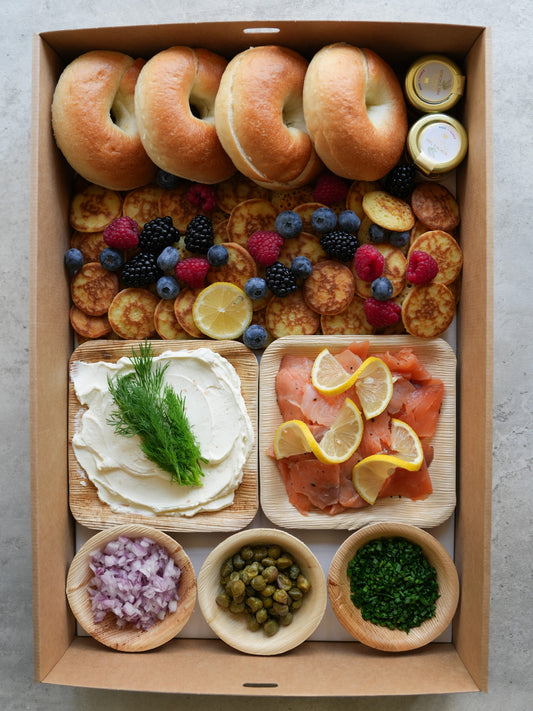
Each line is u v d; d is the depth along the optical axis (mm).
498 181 525
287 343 481
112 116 498
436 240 476
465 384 476
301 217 488
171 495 483
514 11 522
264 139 440
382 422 476
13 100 534
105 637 467
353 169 454
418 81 469
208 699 495
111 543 468
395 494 479
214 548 480
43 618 441
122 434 472
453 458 481
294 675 447
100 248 500
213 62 471
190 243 474
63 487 484
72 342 509
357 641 485
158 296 500
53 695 507
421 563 472
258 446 484
